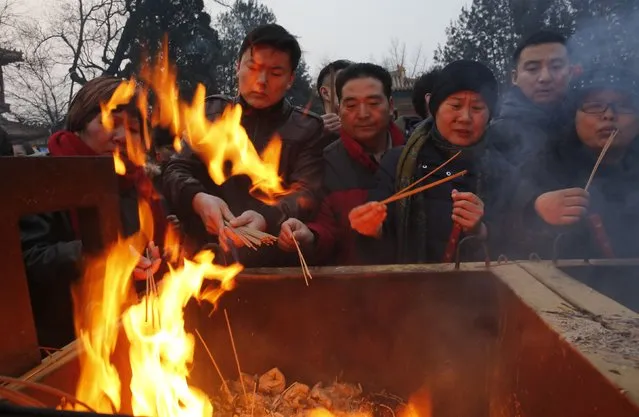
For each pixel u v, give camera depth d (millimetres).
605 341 719
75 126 1281
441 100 1527
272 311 1231
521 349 927
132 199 1360
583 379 669
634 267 1166
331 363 1246
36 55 12930
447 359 1201
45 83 13133
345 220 1618
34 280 1056
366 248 1550
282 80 1533
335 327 1231
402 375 1226
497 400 1089
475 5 12242
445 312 1193
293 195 1509
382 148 1866
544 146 1611
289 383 1253
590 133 1440
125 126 1290
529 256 1321
